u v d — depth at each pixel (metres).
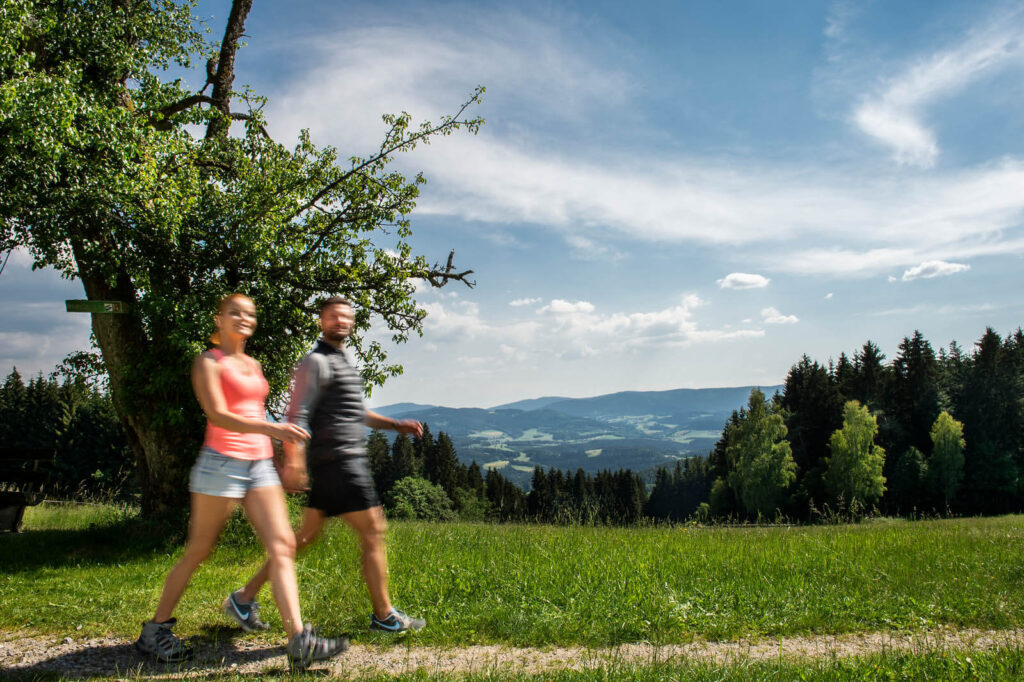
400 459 94.81
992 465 62.53
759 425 66.06
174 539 8.63
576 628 4.88
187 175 10.02
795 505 62.03
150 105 10.57
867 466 56.06
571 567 6.72
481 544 8.38
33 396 54.94
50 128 8.02
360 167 11.41
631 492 106.88
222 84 11.92
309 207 11.22
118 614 4.98
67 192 8.38
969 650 4.42
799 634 5.07
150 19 10.90
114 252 9.16
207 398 3.79
